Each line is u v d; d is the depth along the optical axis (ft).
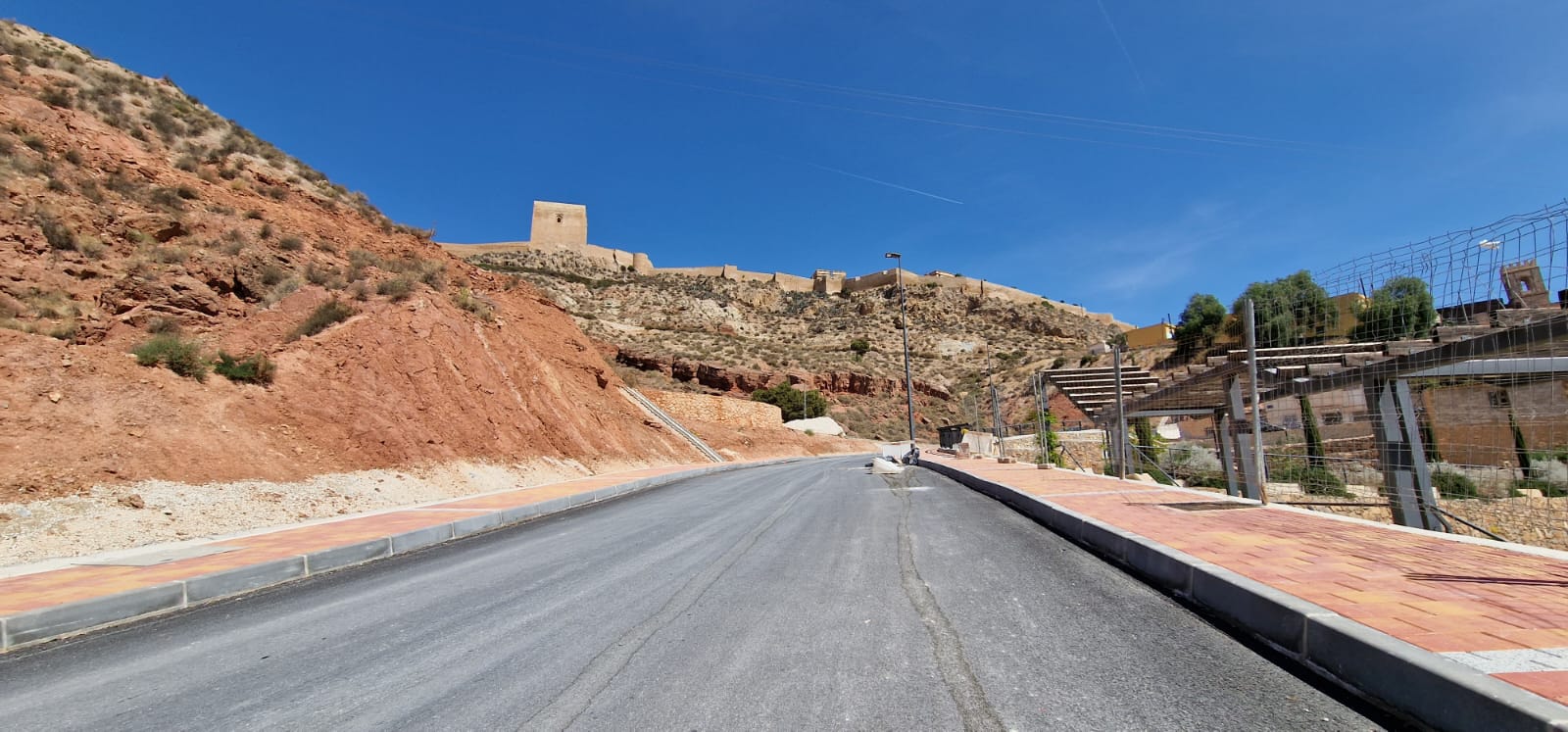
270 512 39.68
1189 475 75.05
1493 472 42.34
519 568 25.81
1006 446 112.68
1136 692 11.69
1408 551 19.67
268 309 58.39
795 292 441.68
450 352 69.41
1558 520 37.68
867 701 11.65
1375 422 39.06
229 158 80.33
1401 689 10.69
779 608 18.10
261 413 47.37
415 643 16.39
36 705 13.41
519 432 72.74
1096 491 40.04
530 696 12.46
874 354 330.95
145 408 40.83
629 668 13.76
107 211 56.80
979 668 13.05
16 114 60.34
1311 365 41.65
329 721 11.68
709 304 374.43
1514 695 9.09
